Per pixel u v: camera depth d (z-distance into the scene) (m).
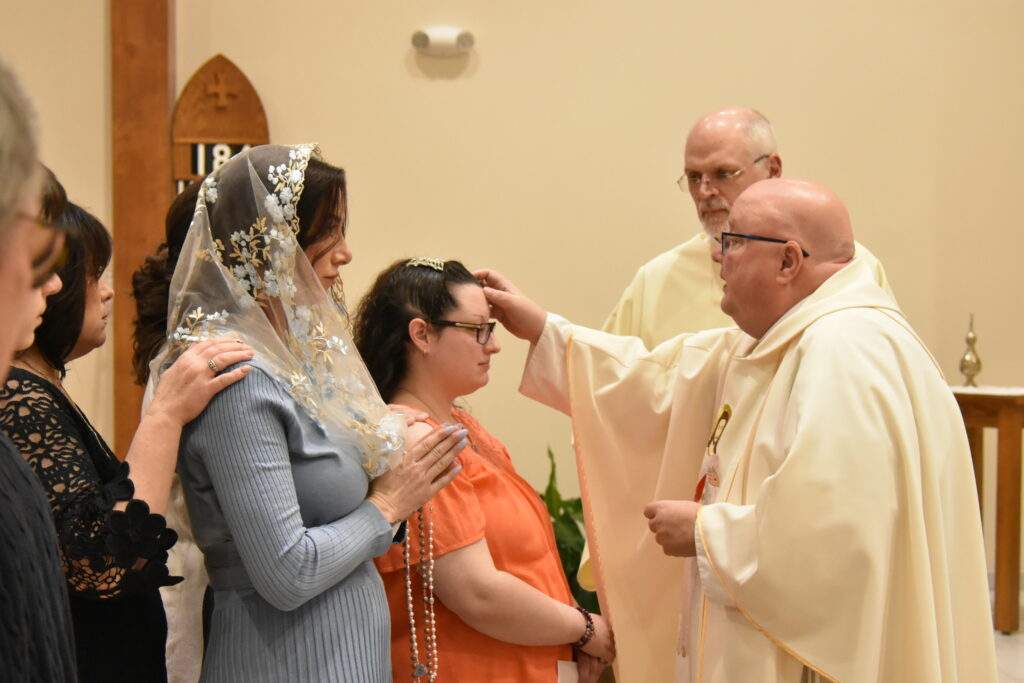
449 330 2.15
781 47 4.77
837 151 4.80
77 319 1.70
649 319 3.42
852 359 1.96
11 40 4.68
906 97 4.79
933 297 4.86
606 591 2.58
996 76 4.78
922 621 1.90
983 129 4.80
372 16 4.77
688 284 3.38
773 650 1.96
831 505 1.86
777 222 2.09
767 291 2.11
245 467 1.54
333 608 1.64
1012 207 4.82
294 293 1.67
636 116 4.79
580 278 4.84
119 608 1.64
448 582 1.97
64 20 4.68
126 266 4.59
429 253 4.84
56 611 0.98
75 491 1.50
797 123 4.79
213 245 1.68
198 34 4.73
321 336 1.69
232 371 1.58
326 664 1.62
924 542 1.91
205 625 1.80
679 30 4.77
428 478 1.76
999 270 4.84
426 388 2.17
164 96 4.59
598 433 2.61
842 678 1.87
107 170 4.71
